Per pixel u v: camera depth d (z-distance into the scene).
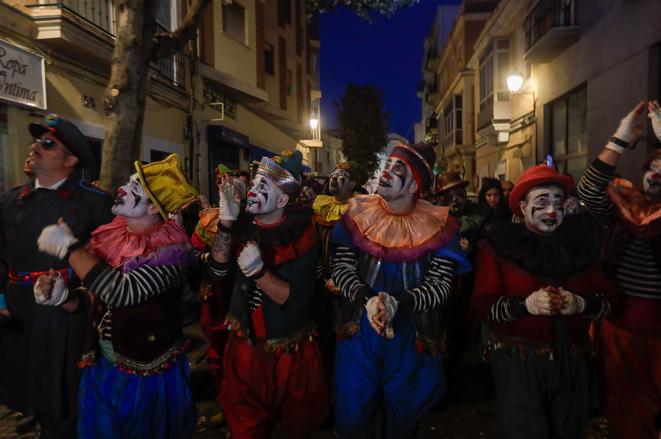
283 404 2.79
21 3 6.57
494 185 5.75
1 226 3.07
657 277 2.73
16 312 2.98
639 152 8.20
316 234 2.88
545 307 2.41
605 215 2.98
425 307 2.54
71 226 3.02
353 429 2.69
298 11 21.92
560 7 11.51
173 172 2.52
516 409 2.55
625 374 2.82
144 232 2.48
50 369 2.89
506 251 2.64
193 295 7.10
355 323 2.69
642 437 2.79
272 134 19.48
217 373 3.68
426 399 2.70
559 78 12.48
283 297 2.65
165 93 10.52
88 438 2.49
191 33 6.36
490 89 18.48
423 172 2.65
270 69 18.30
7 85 6.13
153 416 2.50
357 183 4.05
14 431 3.54
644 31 8.31
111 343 2.49
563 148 12.75
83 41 7.24
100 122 8.32
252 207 2.72
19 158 6.53
